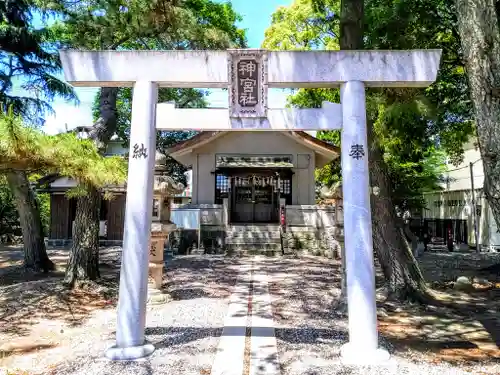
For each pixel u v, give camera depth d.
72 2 8.68
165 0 8.18
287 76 4.83
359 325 4.43
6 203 19.45
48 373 4.09
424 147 12.73
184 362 4.29
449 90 10.65
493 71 4.34
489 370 4.23
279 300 7.30
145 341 4.73
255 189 17.94
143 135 4.73
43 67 11.58
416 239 14.95
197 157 17.39
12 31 10.52
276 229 15.28
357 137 4.71
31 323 6.02
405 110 7.89
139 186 4.65
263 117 4.88
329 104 4.89
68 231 17.30
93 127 9.03
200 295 7.75
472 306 7.16
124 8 8.79
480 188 18.41
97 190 8.47
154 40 10.07
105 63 4.82
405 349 4.90
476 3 4.48
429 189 19.64
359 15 7.59
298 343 4.95
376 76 4.79
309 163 17.52
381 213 7.81
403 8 8.02
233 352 4.59
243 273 10.41
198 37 8.83
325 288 8.45
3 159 5.27
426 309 6.95
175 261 12.76
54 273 10.30
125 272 4.56
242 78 4.84
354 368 4.19
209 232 15.35
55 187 16.84
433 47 9.59
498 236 17.36
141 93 4.80
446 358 4.62
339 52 4.82
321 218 15.12
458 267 12.19
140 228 4.61
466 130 11.91
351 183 4.65
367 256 4.53
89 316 6.43
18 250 16.39
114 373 4.00
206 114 4.91
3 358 4.59
